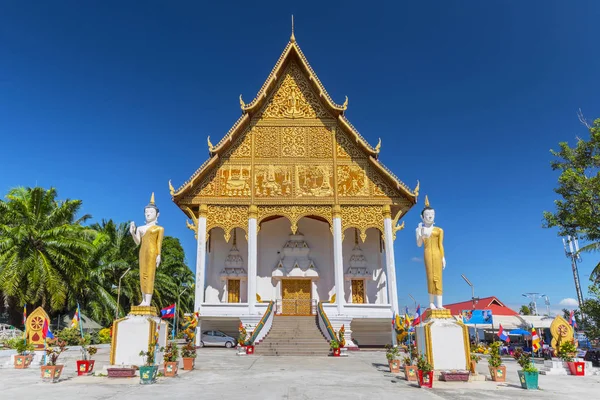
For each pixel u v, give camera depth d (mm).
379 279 31875
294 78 31406
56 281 30094
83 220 38219
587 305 20078
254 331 23672
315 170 29609
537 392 11227
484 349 28594
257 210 28766
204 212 28547
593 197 19422
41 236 30672
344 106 30000
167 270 54062
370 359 20359
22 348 17438
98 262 40469
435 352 13680
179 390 10820
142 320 13766
